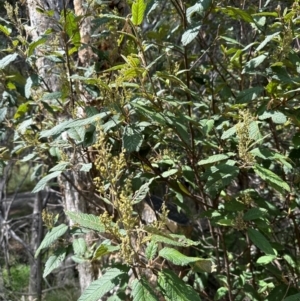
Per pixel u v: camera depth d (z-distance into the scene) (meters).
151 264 1.40
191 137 2.11
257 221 1.84
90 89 1.99
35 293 4.00
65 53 2.06
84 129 1.87
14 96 2.26
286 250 2.56
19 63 3.01
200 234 3.06
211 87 2.60
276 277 2.32
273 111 1.89
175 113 2.05
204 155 2.45
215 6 2.08
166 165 2.24
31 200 6.07
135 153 2.09
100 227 1.40
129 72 1.78
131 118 2.05
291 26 1.93
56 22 2.00
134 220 1.38
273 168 2.47
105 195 1.49
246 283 2.37
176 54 2.93
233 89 2.84
